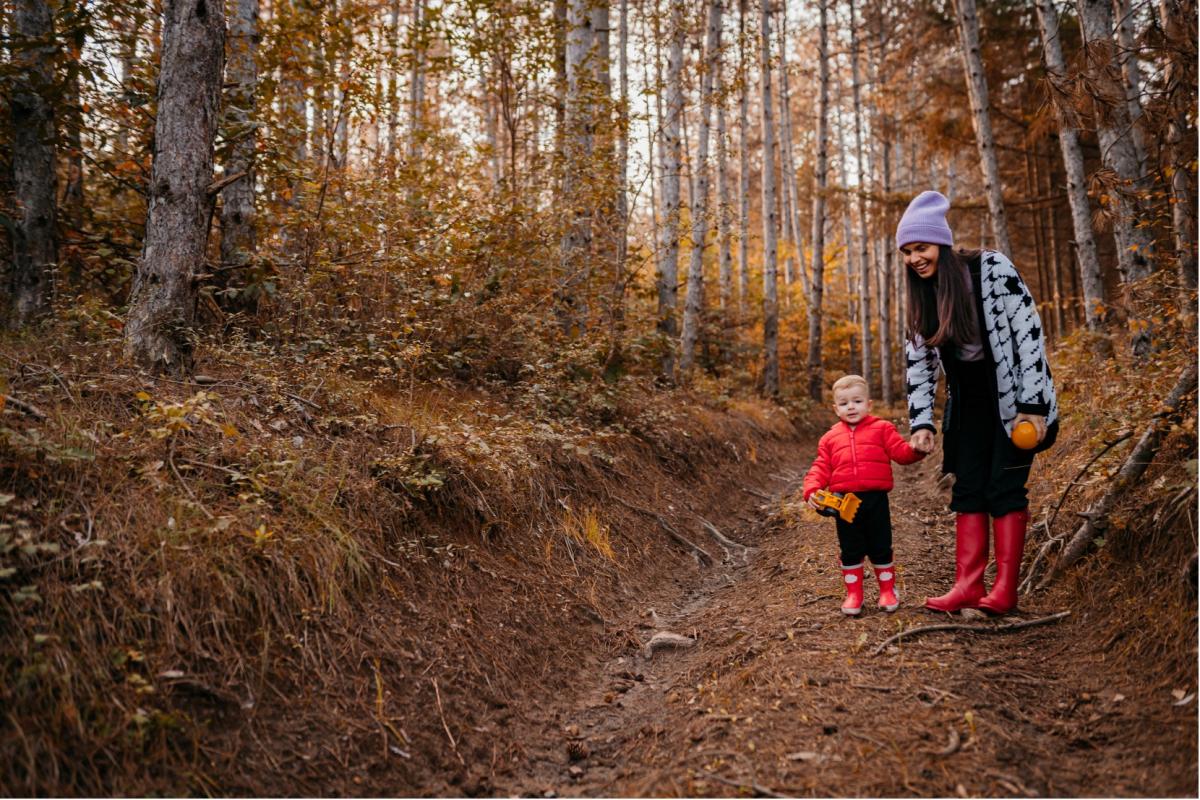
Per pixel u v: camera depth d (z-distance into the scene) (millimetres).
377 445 3869
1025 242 16875
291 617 2668
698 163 12656
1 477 2518
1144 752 2205
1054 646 2941
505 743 2740
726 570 5066
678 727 2740
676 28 8906
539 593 3756
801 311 22016
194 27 3777
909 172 23312
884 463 3404
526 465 4434
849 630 3184
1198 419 3004
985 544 3312
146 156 5121
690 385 9594
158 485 2789
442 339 5480
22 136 4672
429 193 6434
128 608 2324
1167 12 4281
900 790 2098
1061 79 4387
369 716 2566
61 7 4574
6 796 1818
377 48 6230
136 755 2068
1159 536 3043
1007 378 3129
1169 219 5254
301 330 4816
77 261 5285
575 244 7250
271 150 4699
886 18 18172
